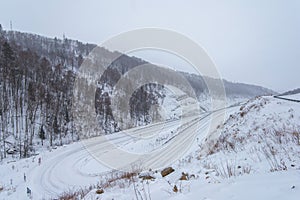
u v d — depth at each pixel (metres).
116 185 6.43
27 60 52.16
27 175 18.92
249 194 3.10
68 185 15.03
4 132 36.31
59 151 26.08
